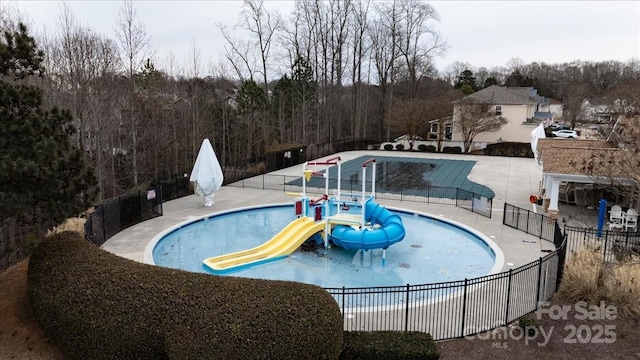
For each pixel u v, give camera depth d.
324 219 16.59
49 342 9.02
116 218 17.83
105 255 10.09
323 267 14.83
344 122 59.97
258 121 40.53
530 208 22.11
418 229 19.23
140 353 7.53
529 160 41.44
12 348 8.80
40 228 14.96
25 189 8.98
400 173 34.16
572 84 80.06
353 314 10.68
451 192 26.19
